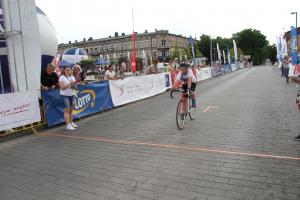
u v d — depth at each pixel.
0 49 7.18
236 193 3.50
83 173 4.34
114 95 10.63
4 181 4.20
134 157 4.94
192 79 7.22
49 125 7.62
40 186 3.97
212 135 6.10
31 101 7.14
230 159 4.63
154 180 3.97
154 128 6.97
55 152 5.47
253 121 7.21
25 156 5.33
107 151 5.36
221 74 33.16
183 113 6.78
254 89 14.49
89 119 8.65
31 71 7.36
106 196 3.57
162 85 15.36
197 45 83.62
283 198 3.33
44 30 9.53
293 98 10.75
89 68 45.38
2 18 7.03
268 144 5.31
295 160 4.48
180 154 4.97
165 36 92.12
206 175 4.06
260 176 3.95
